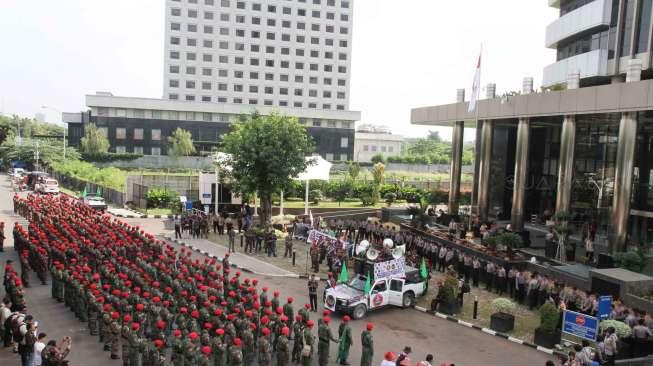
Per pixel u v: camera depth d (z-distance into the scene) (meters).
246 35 123.00
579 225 42.16
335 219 51.19
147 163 93.44
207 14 120.25
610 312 20.56
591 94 32.62
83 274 21.97
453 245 33.62
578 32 42.47
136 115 99.88
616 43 38.44
